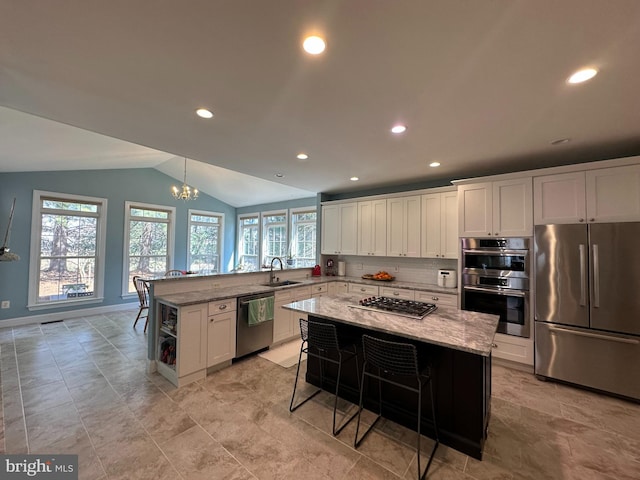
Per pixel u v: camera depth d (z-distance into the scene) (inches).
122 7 48.3
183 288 132.4
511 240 128.6
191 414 91.2
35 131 122.6
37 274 195.0
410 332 75.9
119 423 86.1
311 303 112.0
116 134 105.3
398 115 88.0
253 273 165.5
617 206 105.5
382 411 91.8
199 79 70.2
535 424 88.2
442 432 80.0
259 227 313.4
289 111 86.4
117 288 234.1
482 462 72.7
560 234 116.0
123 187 239.9
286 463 71.0
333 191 216.5
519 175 127.1
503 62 61.9
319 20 50.9
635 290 101.5
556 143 110.1
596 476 68.1
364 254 193.2
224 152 124.6
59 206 206.7
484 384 76.4
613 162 106.2
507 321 129.0
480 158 129.7
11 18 50.4
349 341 98.2
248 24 52.0
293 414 92.1
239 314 130.9
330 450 75.9
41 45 57.9
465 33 53.4
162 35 54.9
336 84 71.7
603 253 107.1
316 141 110.8
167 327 119.0
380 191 201.2
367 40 55.7
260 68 65.5
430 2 46.8
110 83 72.1
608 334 105.7
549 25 50.9
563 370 114.0
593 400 102.7
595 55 58.9
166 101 81.0
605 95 74.8
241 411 93.3
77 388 107.0
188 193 221.5
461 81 69.6
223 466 69.7
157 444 77.2
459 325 82.7
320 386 109.8
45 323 193.9
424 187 180.5
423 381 84.0
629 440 80.8
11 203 185.2
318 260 219.9
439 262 176.4
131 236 246.8
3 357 136.2
